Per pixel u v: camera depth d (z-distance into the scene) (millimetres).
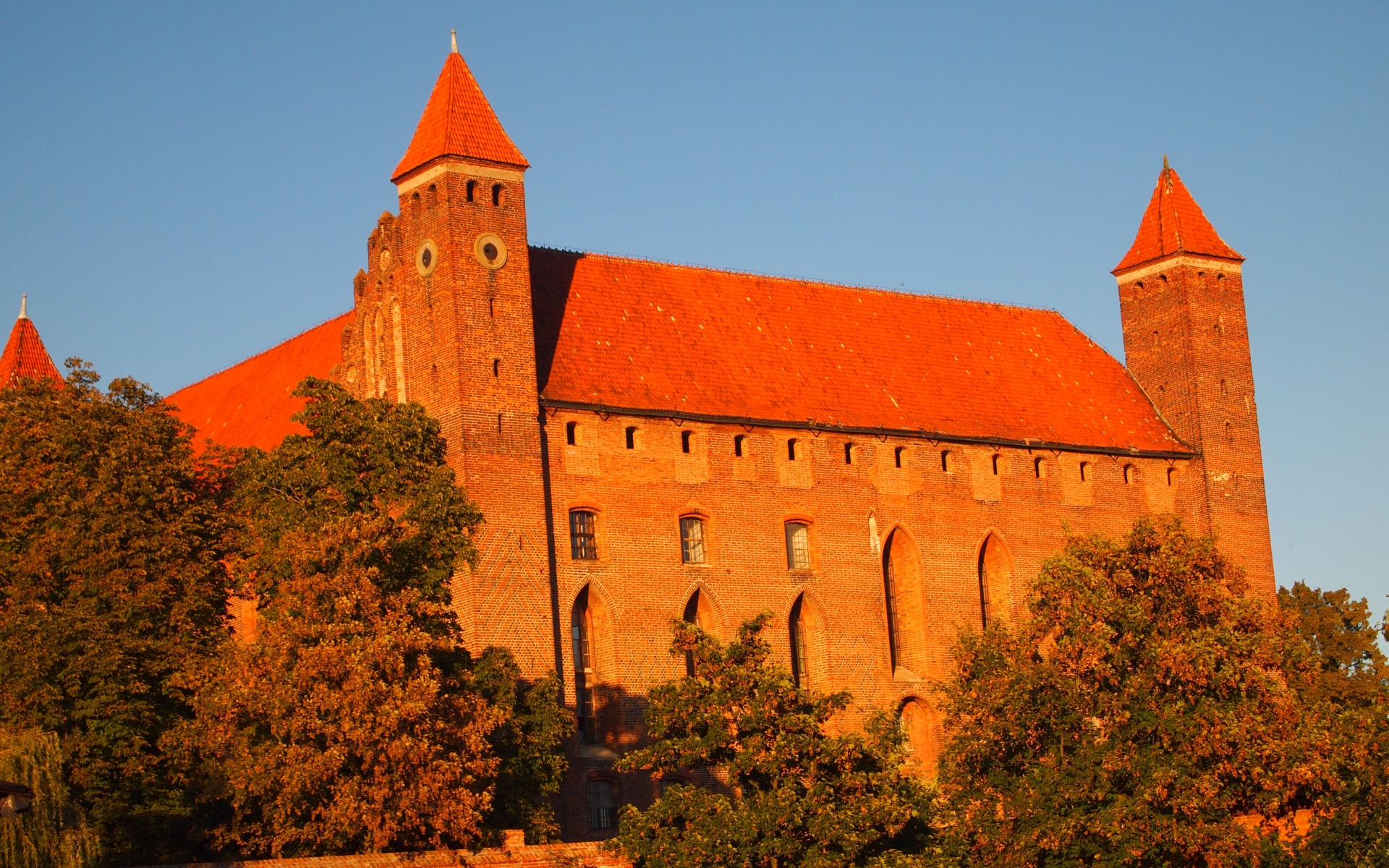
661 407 82812
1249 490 101750
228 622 84000
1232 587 68500
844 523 87688
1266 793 60750
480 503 76188
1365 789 63562
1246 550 100875
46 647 63500
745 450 85375
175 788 64938
